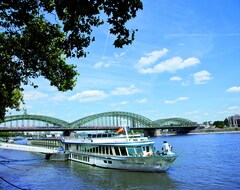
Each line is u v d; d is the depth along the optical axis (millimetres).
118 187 31797
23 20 15234
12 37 19062
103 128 195125
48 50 20250
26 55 19750
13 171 46625
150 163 37875
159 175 37188
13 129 154375
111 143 42969
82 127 184250
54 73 21844
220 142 107562
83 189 31359
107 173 40000
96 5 12773
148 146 42375
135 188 31172
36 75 21656
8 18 15570
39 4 15062
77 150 54781
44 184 34844
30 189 32156
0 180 38406
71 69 22312
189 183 33062
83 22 14828
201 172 39875
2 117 38438
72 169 45688
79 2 12727
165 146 39656
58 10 13500
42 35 18031
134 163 39250
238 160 52125
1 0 14375
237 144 92688
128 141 42562
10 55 19938
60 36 18062
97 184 33500
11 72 20828
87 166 47875
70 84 22641
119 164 41438
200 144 99875
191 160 53438
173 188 30906
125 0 12445
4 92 25672
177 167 44469
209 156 59781
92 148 48562
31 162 58500
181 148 83562
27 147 62469
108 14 13031
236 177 36250
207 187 31172
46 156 64000
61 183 35000
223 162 49969
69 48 15562
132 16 13086
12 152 92250
